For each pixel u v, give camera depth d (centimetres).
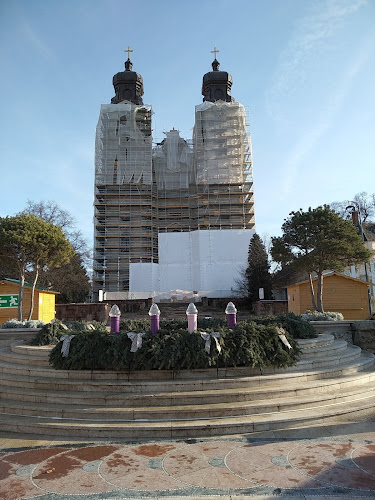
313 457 584
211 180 6084
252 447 626
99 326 1207
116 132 6188
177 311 3809
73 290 4566
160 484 504
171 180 6303
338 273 2689
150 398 764
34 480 521
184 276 5584
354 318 2659
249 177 6250
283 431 698
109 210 6103
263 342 891
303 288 2720
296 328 1138
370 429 705
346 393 835
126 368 839
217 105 6228
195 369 848
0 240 1753
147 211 6125
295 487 491
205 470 544
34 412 753
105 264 5800
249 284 4312
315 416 737
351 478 514
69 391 815
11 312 2375
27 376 891
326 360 977
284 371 898
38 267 2031
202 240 5559
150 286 5412
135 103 6781
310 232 2214
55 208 4341
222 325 1076
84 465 568
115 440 670
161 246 5694
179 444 645
